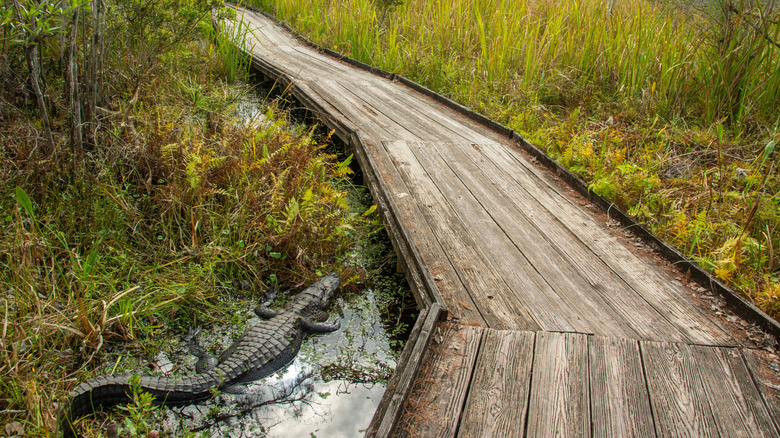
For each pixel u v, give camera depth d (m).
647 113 7.04
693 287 3.74
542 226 4.52
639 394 2.75
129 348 3.46
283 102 8.91
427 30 10.61
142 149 5.01
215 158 4.99
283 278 4.41
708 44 7.23
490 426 2.49
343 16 11.79
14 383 2.78
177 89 7.40
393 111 7.48
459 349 2.99
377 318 4.08
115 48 6.89
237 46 9.47
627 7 10.02
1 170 4.41
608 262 4.02
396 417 2.46
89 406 2.86
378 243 4.99
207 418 3.02
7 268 3.66
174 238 4.41
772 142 4.43
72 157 4.49
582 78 8.18
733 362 3.01
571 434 2.48
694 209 4.86
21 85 5.38
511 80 8.36
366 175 5.46
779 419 2.64
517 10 10.62
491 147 6.27
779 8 6.74
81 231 4.23
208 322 3.85
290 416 3.09
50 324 3.15
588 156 5.55
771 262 4.09
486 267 3.87
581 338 3.14
